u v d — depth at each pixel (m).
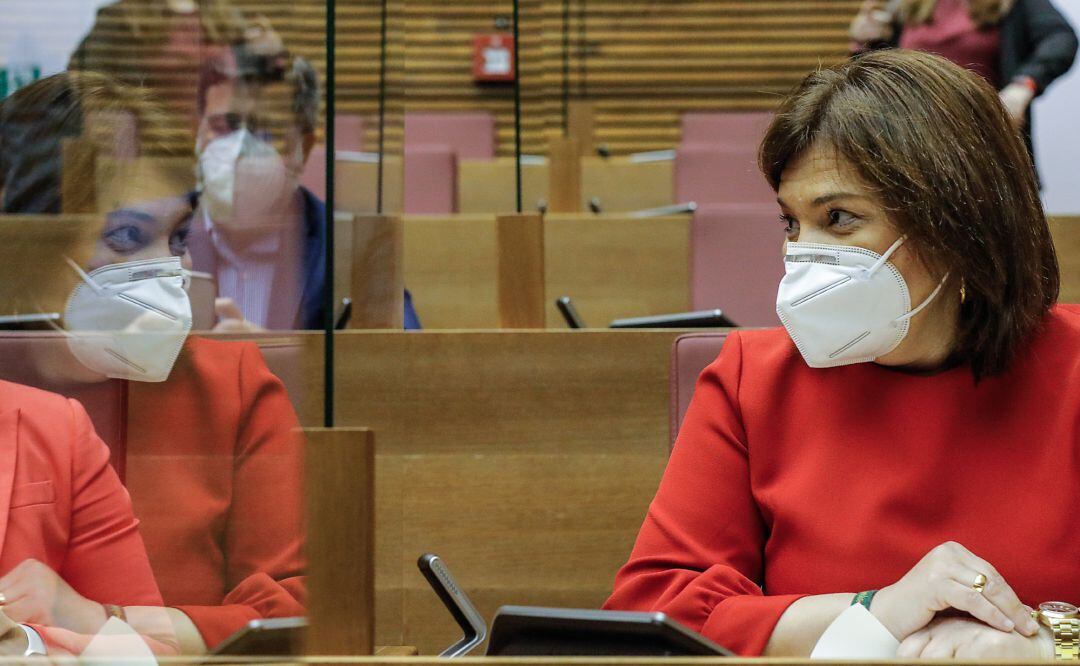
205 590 1.17
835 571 1.23
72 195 1.32
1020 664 0.70
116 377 1.31
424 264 3.19
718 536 1.29
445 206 3.96
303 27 1.20
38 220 1.32
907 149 1.19
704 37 6.62
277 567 1.12
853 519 1.24
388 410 1.23
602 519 1.89
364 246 1.19
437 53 6.76
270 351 1.25
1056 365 1.25
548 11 6.68
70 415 1.29
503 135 5.45
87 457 1.28
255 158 1.49
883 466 1.25
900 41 3.29
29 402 1.29
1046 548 1.19
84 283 1.32
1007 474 1.22
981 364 1.24
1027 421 1.23
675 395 1.53
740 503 1.31
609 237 3.09
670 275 3.09
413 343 1.90
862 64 1.26
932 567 1.11
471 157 5.20
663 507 1.32
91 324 1.31
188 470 1.24
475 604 1.88
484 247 3.19
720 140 4.48
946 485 1.22
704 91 6.63
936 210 1.18
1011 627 1.06
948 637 1.07
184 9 1.89
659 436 1.89
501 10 6.72
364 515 1.00
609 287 3.09
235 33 1.77
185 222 1.37
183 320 1.31
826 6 6.51
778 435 1.31
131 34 1.94
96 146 1.33
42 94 1.31
